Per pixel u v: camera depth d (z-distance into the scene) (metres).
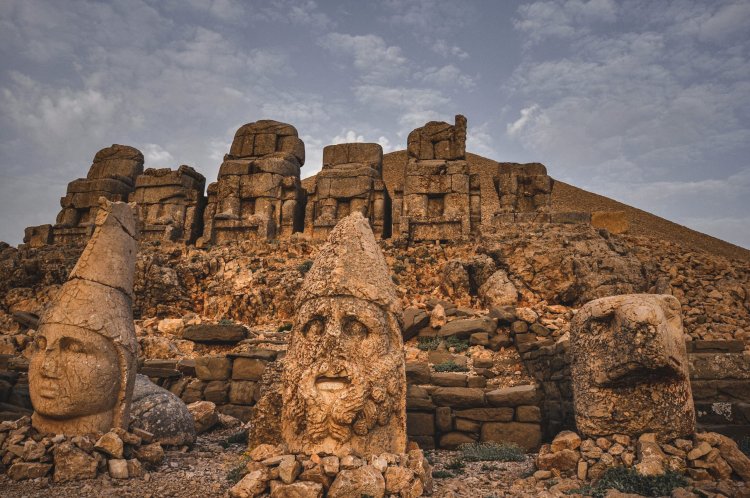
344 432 6.30
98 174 26.89
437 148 22.47
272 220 22.22
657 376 6.82
